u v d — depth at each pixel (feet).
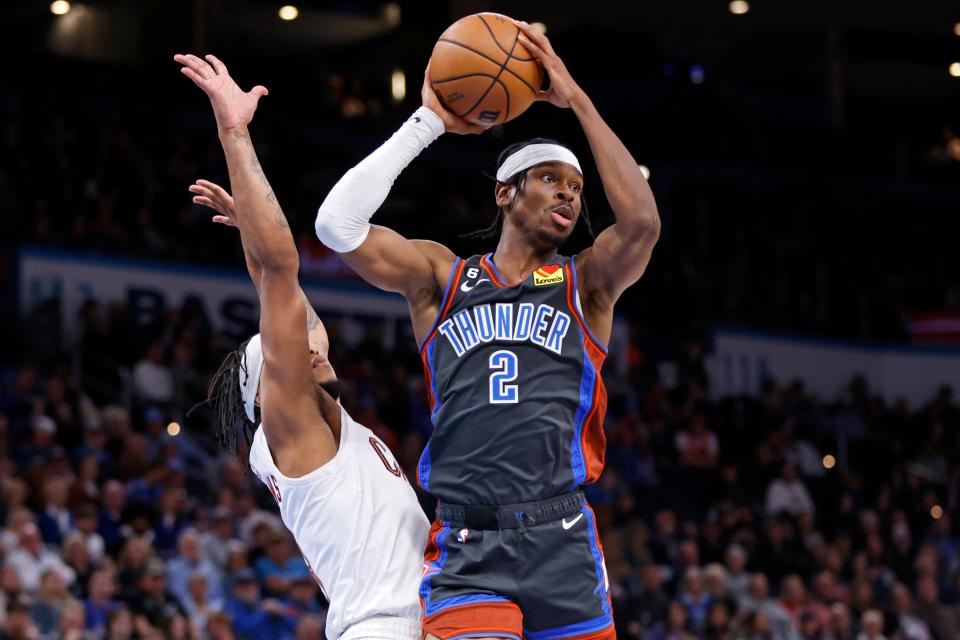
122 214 57.88
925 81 97.45
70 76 66.80
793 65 92.99
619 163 12.54
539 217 12.97
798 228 79.36
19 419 43.91
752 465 59.62
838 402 68.69
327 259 61.11
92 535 37.37
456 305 12.94
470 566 12.36
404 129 12.76
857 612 50.21
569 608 12.34
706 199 76.95
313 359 13.84
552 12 85.87
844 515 59.06
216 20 83.25
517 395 12.44
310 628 36.55
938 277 82.84
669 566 49.49
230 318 56.18
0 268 51.60
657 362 66.64
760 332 70.54
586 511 12.63
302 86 77.05
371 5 83.15
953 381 75.61
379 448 13.73
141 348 51.01
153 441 45.52
